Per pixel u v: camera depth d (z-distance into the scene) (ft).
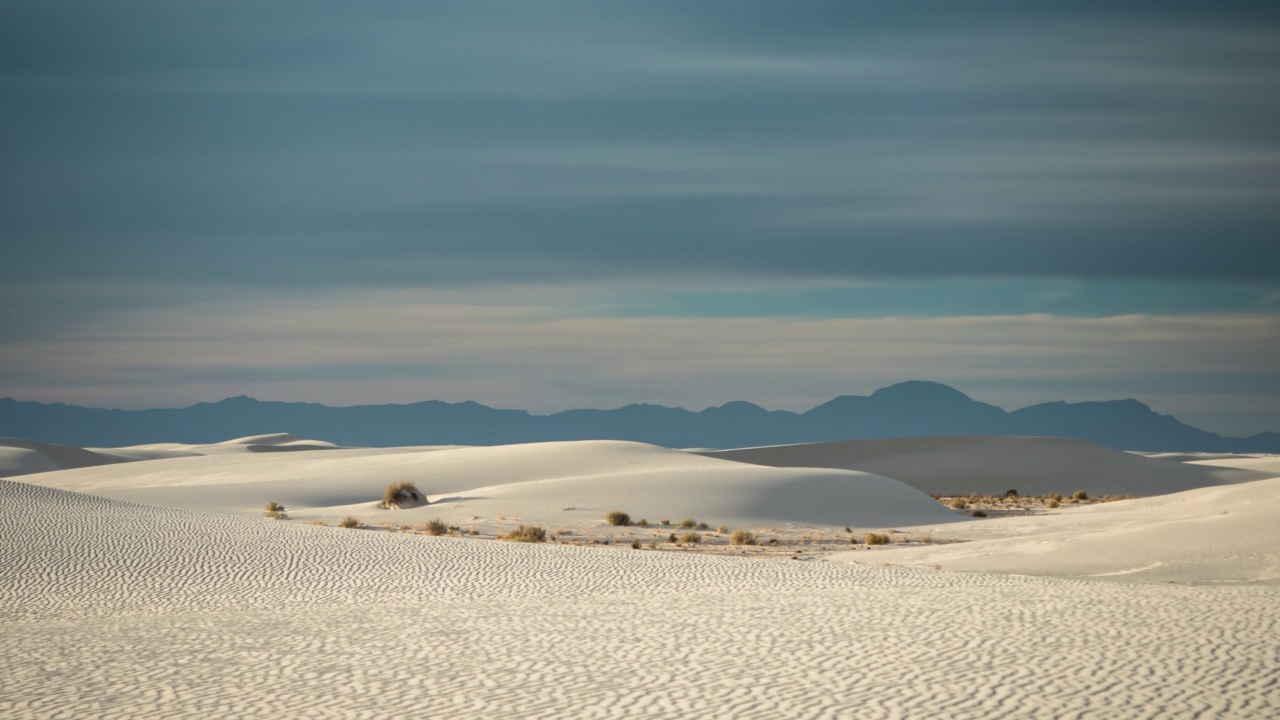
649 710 42.57
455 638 60.08
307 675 50.67
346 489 232.32
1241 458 634.02
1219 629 56.13
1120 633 55.52
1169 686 44.09
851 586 85.76
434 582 92.53
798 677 47.42
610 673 49.47
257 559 104.78
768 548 140.77
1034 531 162.61
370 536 123.75
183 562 102.22
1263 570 98.32
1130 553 112.06
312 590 88.63
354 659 54.39
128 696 47.09
